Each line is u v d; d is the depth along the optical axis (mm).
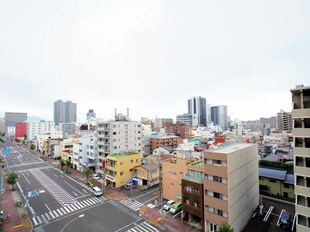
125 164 48938
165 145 91812
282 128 143750
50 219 30500
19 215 31859
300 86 23203
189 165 31438
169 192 37969
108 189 45219
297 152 22750
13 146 136500
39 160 83812
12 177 44375
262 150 82375
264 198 38219
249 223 29359
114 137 57281
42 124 161875
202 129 155125
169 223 29297
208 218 26578
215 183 26094
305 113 22359
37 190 44344
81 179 53625
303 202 22781
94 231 27078
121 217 31188
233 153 26844
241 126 159375
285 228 27453
